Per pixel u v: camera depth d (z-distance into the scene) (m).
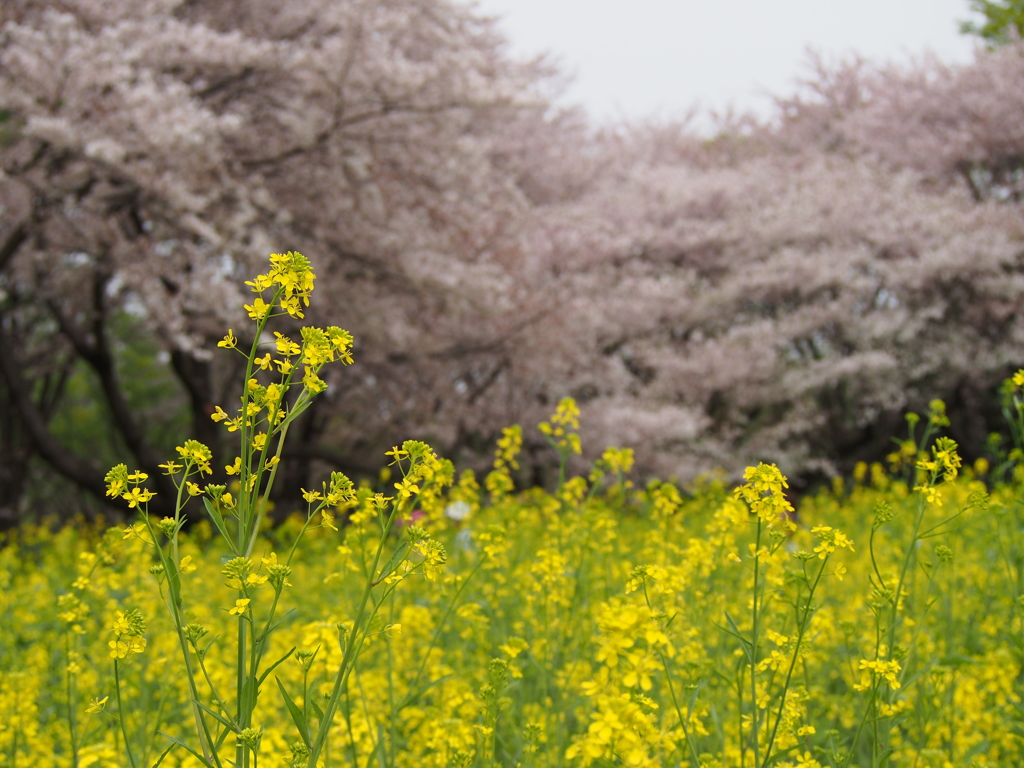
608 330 16.00
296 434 15.84
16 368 12.93
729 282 16.48
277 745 2.44
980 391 16.81
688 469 14.35
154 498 13.13
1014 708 2.85
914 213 16.12
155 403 20.38
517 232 14.23
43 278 13.26
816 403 17.02
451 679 2.98
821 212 17.47
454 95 12.20
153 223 11.72
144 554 4.41
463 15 16.52
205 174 10.95
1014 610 3.55
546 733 2.75
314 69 11.30
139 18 10.66
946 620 3.83
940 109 18.11
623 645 1.59
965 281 15.80
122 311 15.23
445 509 4.45
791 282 16.27
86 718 3.13
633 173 19.81
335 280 12.56
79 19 10.47
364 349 13.59
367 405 15.87
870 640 3.22
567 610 3.28
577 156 20.48
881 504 2.49
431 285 12.48
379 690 2.95
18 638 4.87
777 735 2.29
